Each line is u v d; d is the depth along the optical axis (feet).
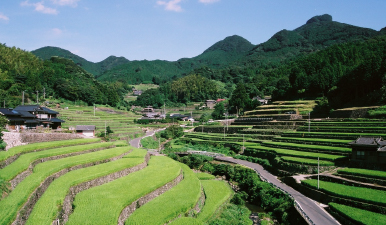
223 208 197.16
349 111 365.40
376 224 141.08
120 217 145.07
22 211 126.93
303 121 378.53
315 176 222.48
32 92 538.88
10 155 183.32
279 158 270.87
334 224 152.97
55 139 275.59
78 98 637.30
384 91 368.89
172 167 244.01
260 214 193.67
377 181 191.11
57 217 132.77
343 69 533.14
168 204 170.40
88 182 178.40
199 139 437.99
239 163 304.09
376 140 221.46
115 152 256.11
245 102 647.56
